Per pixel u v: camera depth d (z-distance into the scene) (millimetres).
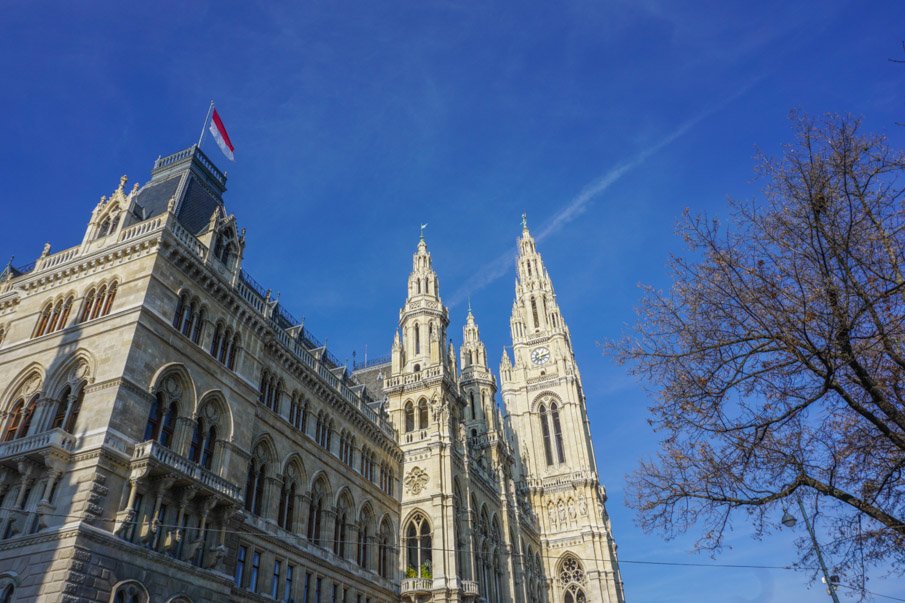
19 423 36969
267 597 42062
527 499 103250
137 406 35062
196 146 52625
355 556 54500
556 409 116812
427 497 64312
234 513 39312
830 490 22234
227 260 46875
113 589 30328
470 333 108688
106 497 31844
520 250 141750
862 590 21562
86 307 40000
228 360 44031
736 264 22953
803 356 20953
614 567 103750
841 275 21094
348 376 72750
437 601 58875
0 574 30000
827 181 21375
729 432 23062
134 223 43875
